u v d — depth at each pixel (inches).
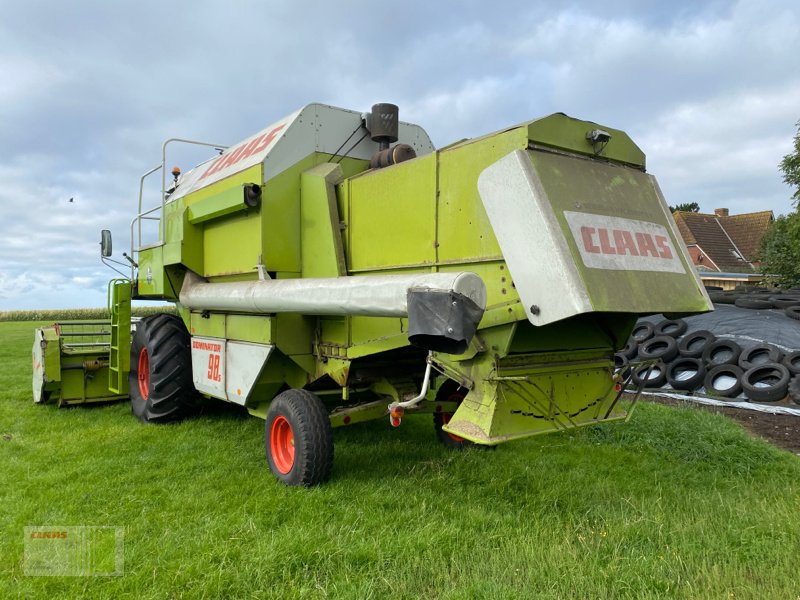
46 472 185.9
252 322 195.6
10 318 1579.7
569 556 118.4
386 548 126.6
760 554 118.2
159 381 241.9
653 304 135.6
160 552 127.1
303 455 164.7
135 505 156.2
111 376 286.2
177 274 248.7
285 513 148.9
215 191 219.8
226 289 201.6
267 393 201.8
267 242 191.5
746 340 336.2
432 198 155.8
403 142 221.5
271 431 179.6
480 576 113.6
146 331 249.9
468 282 122.4
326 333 187.5
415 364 203.2
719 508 147.5
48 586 115.0
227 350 209.5
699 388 320.8
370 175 177.0
